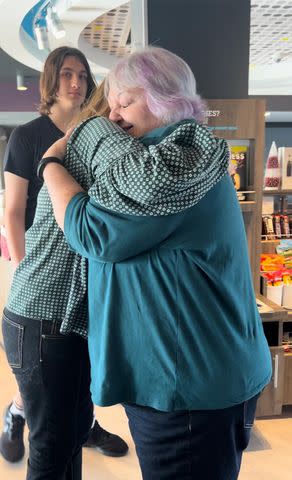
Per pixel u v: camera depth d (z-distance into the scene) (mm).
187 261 885
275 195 2770
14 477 1897
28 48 4664
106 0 3219
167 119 897
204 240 881
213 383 901
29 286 1221
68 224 895
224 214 913
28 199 1704
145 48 944
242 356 935
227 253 915
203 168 783
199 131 811
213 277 896
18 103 7570
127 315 924
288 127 8852
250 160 2289
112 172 818
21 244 1681
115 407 2504
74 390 1301
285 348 2412
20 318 1244
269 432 2285
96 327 986
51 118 1724
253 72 6785
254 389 961
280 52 5617
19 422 1974
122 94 917
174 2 2227
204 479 975
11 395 2621
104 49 5348
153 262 887
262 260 2602
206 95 2344
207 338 899
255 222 2309
